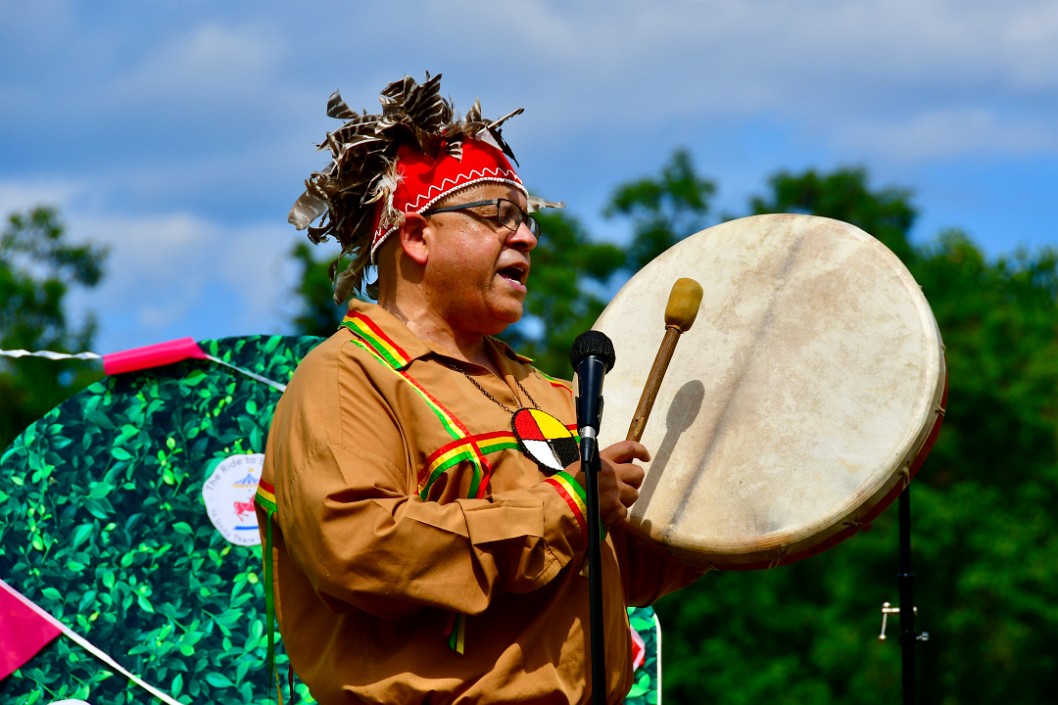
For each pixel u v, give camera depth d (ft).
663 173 84.79
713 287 15.31
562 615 12.90
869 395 13.69
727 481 13.78
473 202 14.06
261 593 18.51
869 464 13.24
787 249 15.10
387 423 13.01
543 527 12.41
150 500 18.75
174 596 18.42
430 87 14.21
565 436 13.91
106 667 17.97
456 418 13.21
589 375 12.71
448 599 12.16
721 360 14.75
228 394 19.29
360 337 13.57
